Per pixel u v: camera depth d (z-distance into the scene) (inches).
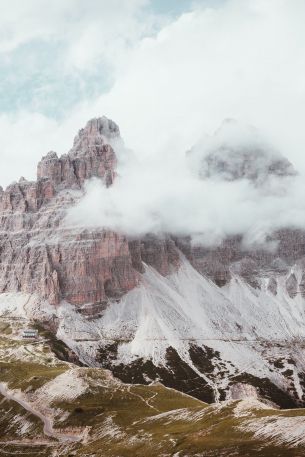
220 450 7751.0
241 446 7682.1
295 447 7278.5
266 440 7721.5
